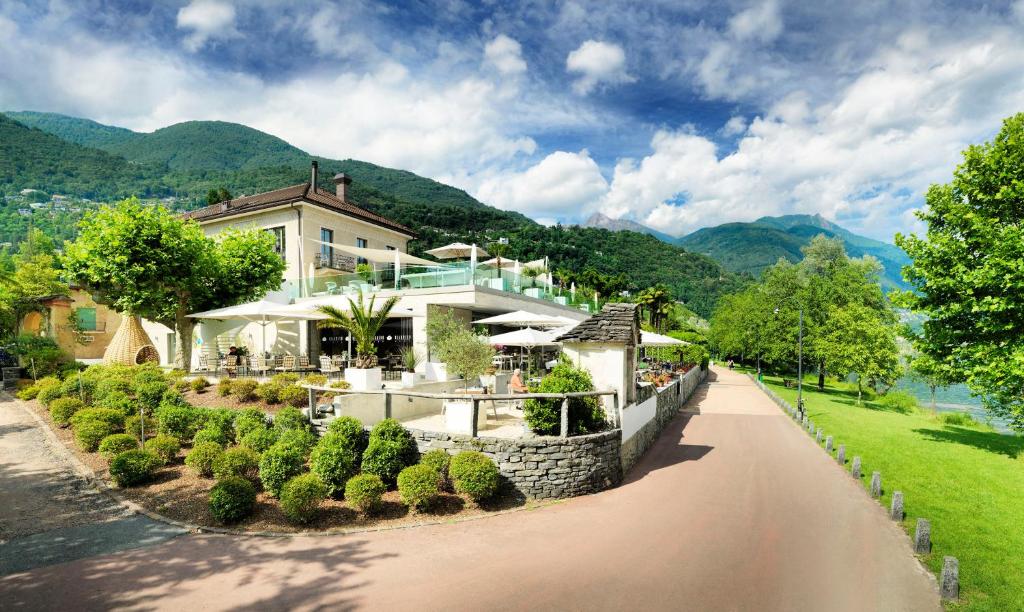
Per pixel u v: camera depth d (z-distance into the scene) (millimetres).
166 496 9539
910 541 9148
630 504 10484
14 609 5730
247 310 18875
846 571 7664
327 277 25078
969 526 10211
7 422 14539
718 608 6309
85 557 7184
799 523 9711
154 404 14508
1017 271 15625
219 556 7355
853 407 31797
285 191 32438
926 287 19375
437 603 6141
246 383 15336
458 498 10141
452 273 21906
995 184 18781
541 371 22484
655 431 18375
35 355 21203
